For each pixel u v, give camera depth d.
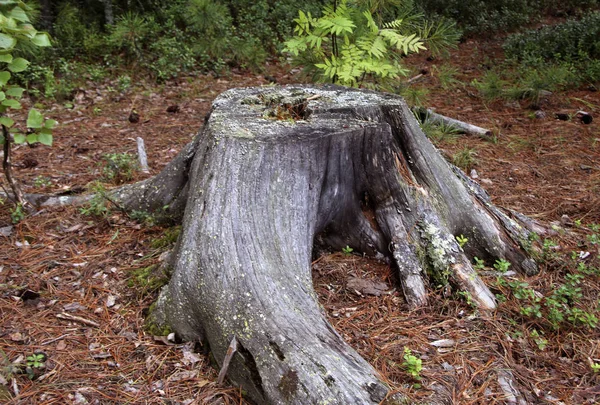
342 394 2.21
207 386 2.53
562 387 2.61
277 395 2.29
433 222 3.37
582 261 3.69
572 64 8.74
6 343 2.78
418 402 2.34
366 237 3.49
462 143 6.07
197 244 2.83
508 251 3.57
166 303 2.88
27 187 4.80
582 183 5.08
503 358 2.73
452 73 8.24
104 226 4.00
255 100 3.68
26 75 7.54
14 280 3.33
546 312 3.11
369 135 3.24
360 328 2.92
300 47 4.41
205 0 9.26
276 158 2.97
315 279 3.32
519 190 4.96
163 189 4.04
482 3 12.43
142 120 7.01
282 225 2.90
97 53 8.77
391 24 4.57
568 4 13.95
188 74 8.92
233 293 2.62
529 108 7.32
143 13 10.08
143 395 2.47
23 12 3.63
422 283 3.19
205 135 3.33
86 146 6.00
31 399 2.41
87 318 3.01
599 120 6.76
